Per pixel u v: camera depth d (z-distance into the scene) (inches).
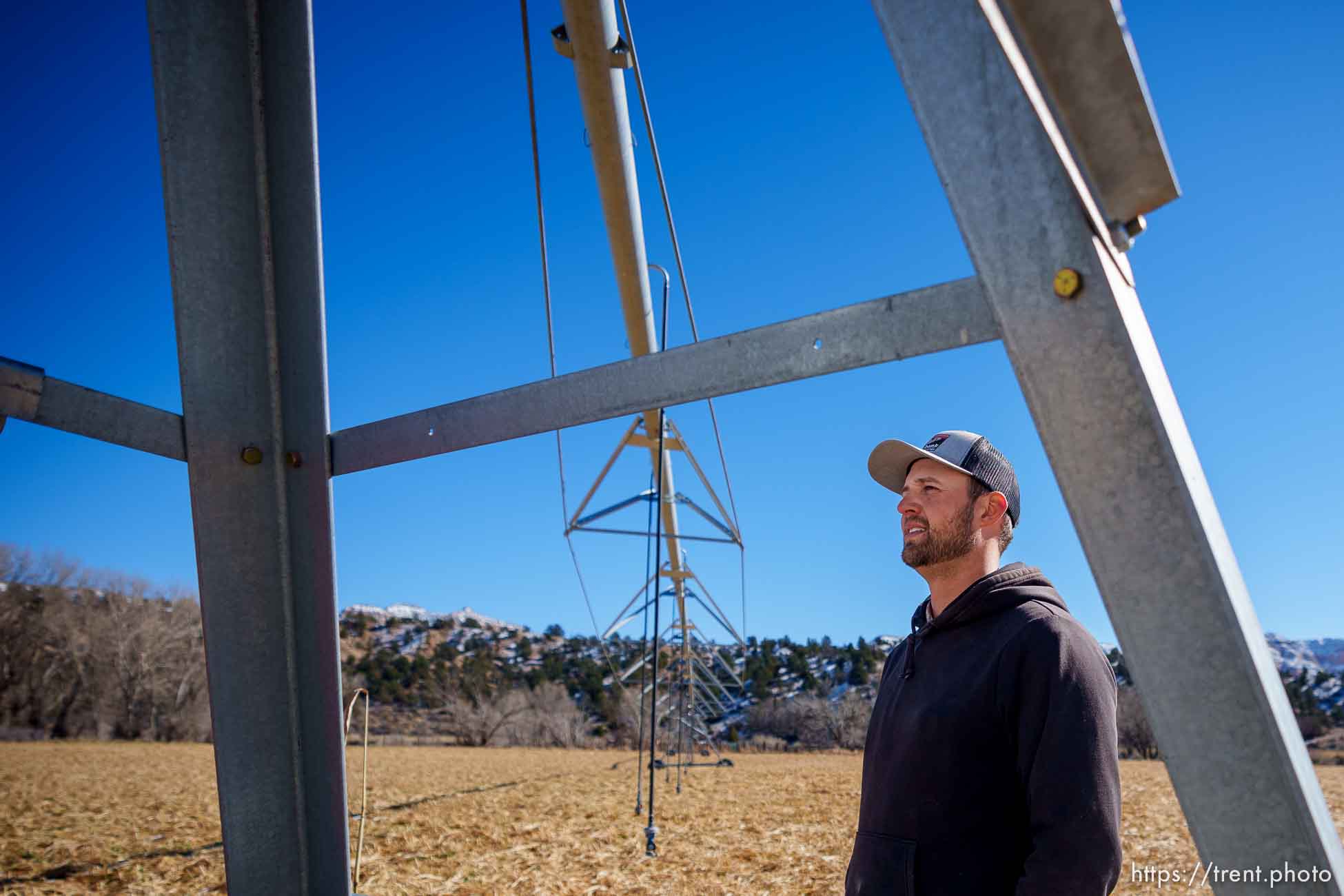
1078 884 54.8
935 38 39.1
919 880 61.2
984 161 38.4
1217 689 35.5
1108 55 35.1
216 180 67.4
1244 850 35.2
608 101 289.1
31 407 59.2
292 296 69.1
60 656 2004.2
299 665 70.1
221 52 67.6
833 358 48.9
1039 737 58.8
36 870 311.9
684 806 516.7
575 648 4827.8
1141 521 36.6
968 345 43.8
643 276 368.2
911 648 72.2
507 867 318.3
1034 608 64.5
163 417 65.6
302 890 69.2
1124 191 38.5
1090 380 37.1
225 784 66.3
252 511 68.5
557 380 60.3
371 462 68.2
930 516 73.3
